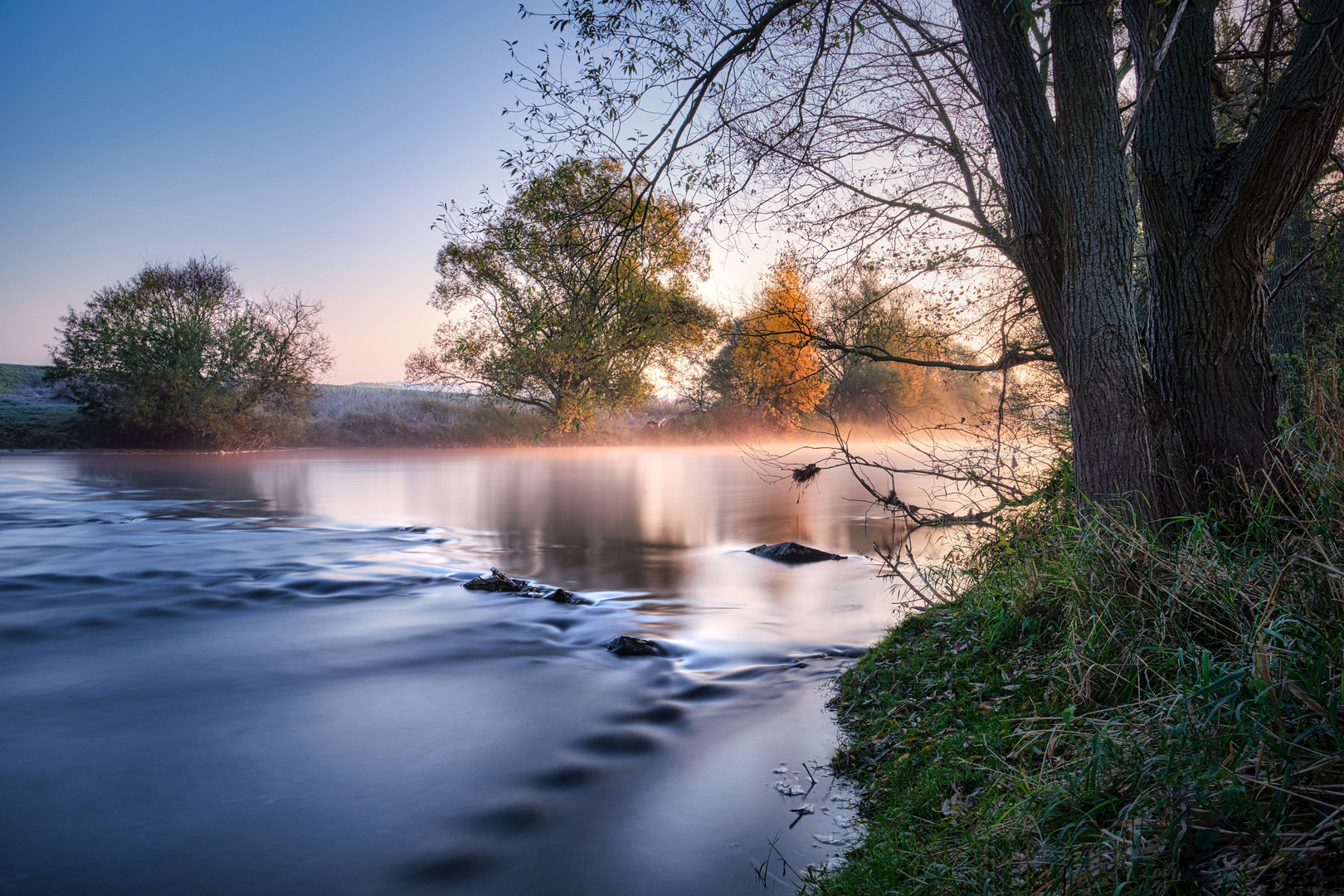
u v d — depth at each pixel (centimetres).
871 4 779
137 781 477
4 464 2916
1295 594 373
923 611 729
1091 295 534
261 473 2847
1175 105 576
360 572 1173
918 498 2131
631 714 593
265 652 766
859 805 429
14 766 498
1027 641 545
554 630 858
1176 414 568
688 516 1909
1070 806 322
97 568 1151
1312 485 450
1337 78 495
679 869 374
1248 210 539
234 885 364
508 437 4584
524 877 370
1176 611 434
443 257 3322
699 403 4759
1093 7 517
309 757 515
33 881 366
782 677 676
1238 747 294
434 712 600
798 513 1972
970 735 450
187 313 3638
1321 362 575
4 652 758
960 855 327
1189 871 251
